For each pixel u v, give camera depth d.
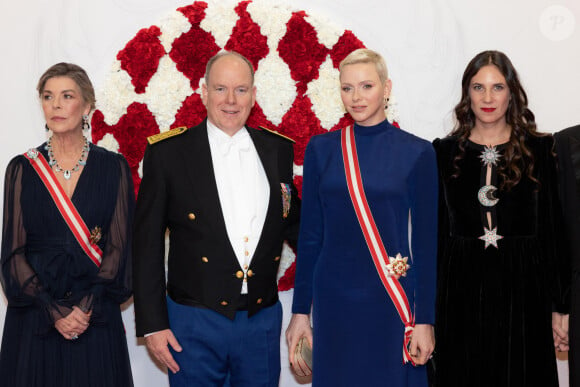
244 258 2.25
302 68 3.05
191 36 3.04
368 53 2.22
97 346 2.39
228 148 2.29
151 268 2.21
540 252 2.47
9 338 2.38
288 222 2.42
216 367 2.25
